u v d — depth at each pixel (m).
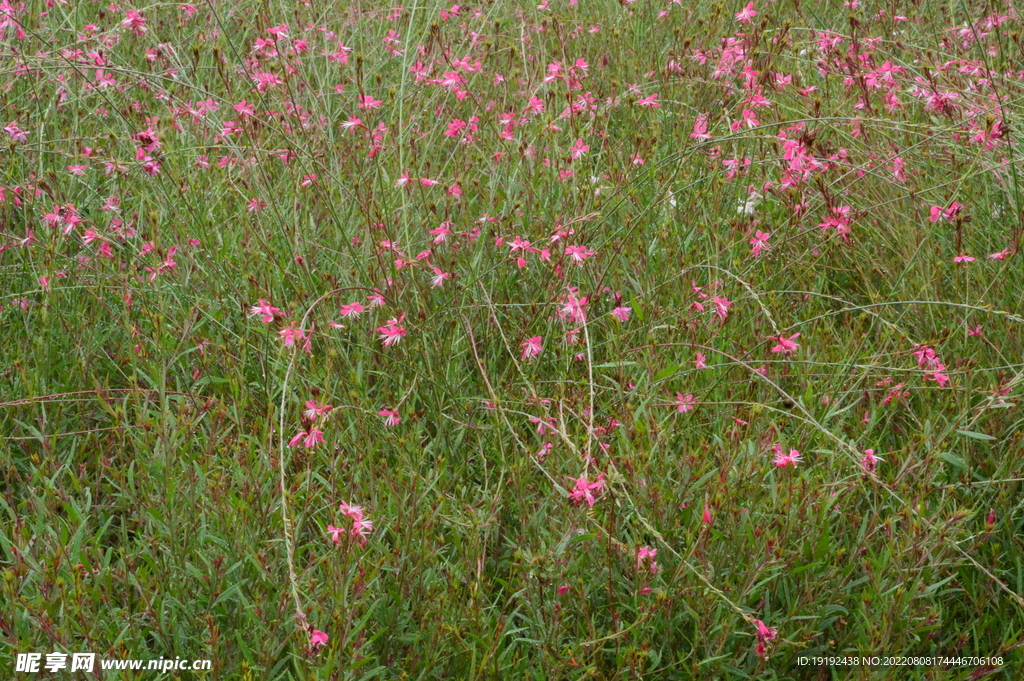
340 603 1.92
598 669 2.08
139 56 4.43
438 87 3.84
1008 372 2.80
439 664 2.08
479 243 3.11
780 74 4.12
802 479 2.27
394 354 2.87
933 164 3.45
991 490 2.51
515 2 4.88
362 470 2.51
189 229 3.24
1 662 1.92
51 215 2.95
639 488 2.24
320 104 3.91
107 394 2.70
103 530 2.24
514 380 2.96
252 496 2.27
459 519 2.32
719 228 3.41
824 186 3.20
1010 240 3.13
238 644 2.02
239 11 4.44
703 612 2.06
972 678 2.12
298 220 3.34
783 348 2.68
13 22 3.55
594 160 3.71
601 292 3.20
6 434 2.76
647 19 4.89
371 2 4.86
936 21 4.47
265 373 2.79
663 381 2.64
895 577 2.16
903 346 2.92
